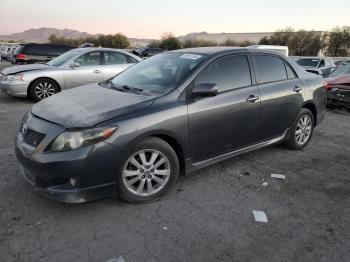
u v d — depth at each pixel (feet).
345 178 14.82
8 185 12.95
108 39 221.46
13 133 19.94
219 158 14.08
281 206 12.21
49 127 10.90
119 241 9.93
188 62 13.98
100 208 11.63
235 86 14.38
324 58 58.70
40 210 11.37
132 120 11.21
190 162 13.04
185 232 10.46
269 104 15.55
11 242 9.71
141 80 14.26
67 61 31.60
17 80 29.43
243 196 12.85
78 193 10.62
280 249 9.82
